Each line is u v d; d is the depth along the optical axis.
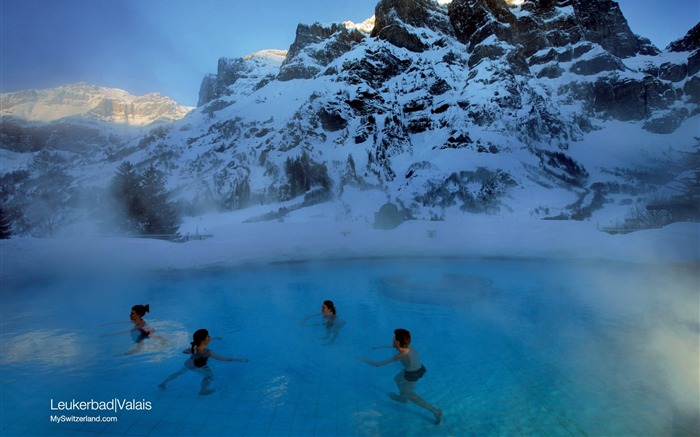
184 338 7.55
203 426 4.45
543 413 4.61
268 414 4.71
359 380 5.67
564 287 11.21
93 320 8.68
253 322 8.48
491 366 6.03
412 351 5.38
